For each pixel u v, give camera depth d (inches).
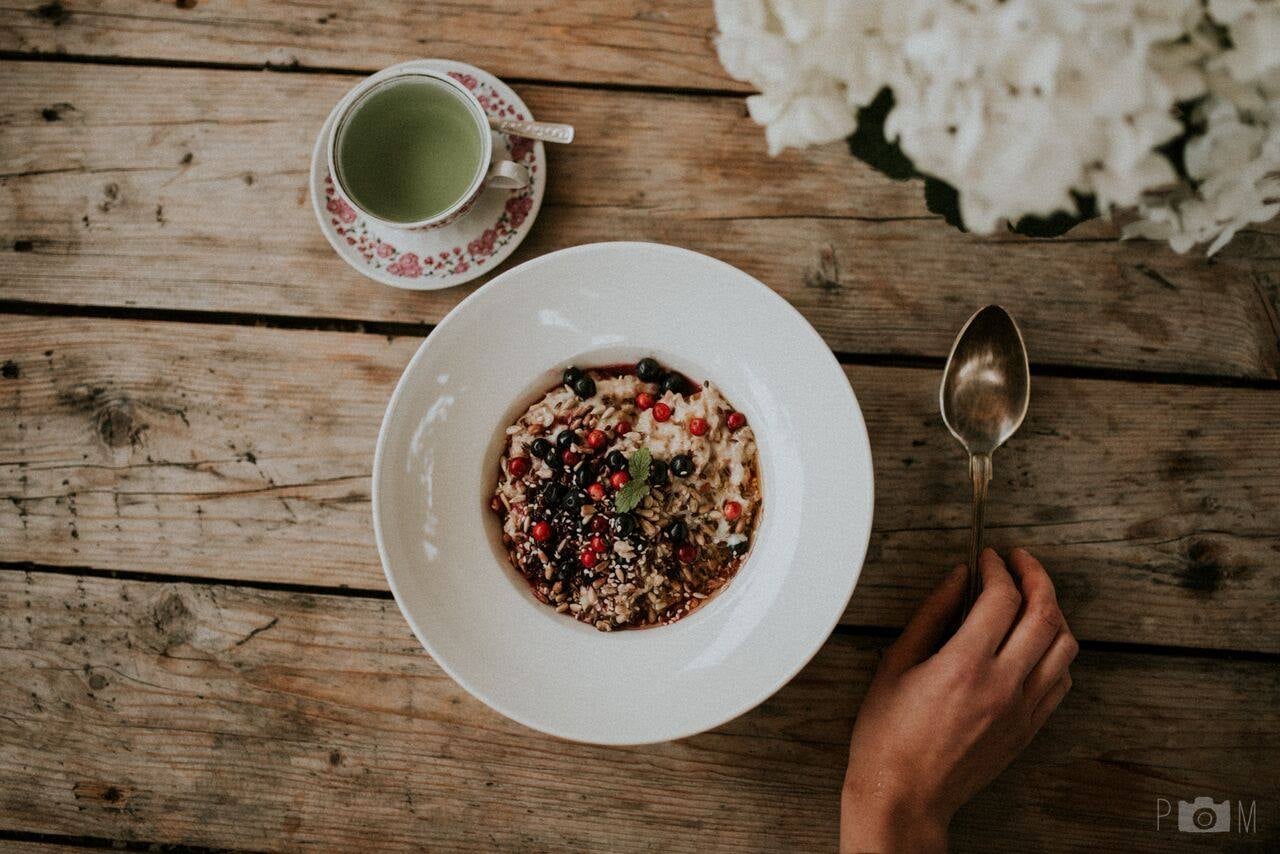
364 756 26.3
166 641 26.5
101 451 26.7
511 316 24.6
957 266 26.2
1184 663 25.8
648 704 24.0
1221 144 17.3
